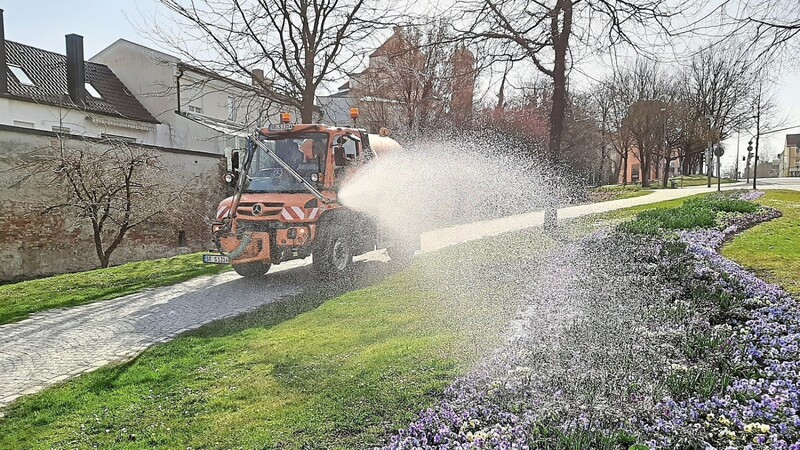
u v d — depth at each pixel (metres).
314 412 3.87
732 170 70.56
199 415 4.05
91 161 15.20
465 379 4.03
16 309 8.51
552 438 3.05
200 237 19.09
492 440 3.07
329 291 8.38
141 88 27.50
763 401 3.32
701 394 3.47
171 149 17.75
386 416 3.69
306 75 14.75
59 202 15.17
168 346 6.04
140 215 16.72
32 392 5.00
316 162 9.45
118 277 11.09
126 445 3.69
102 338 6.67
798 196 20.77
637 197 25.70
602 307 5.59
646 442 2.96
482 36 11.67
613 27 11.23
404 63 16.73
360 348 5.21
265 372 4.81
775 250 8.59
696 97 40.69
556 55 11.63
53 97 23.34
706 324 4.86
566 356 4.24
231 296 8.66
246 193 9.51
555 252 9.38
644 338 4.57
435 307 6.48
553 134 11.99
